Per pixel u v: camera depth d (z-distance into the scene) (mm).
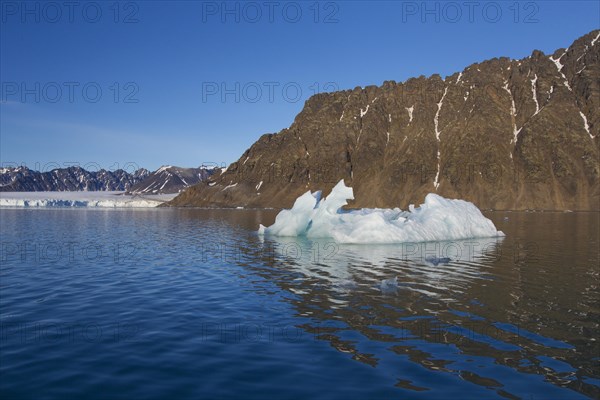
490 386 7707
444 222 36281
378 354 9266
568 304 13570
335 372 8320
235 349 9594
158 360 8930
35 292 15492
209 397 7262
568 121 155500
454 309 12977
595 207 128375
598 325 11297
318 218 37938
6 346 9750
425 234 33625
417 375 8180
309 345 9836
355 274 19172
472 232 37094
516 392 7477
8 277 18547
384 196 156125
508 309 12945
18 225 54344
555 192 137250
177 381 7906
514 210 131500
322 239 35844
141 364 8711
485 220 39219
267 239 36188
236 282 17391
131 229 48594
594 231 44219
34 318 12094
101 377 8070
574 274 19016
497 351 9438
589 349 9562
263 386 7695
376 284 16859
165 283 17188
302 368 8516
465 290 15680
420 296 14727
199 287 16391
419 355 9203
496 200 140000
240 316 12289
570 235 39375
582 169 141625
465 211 38688
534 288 16031
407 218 37750
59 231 44750
